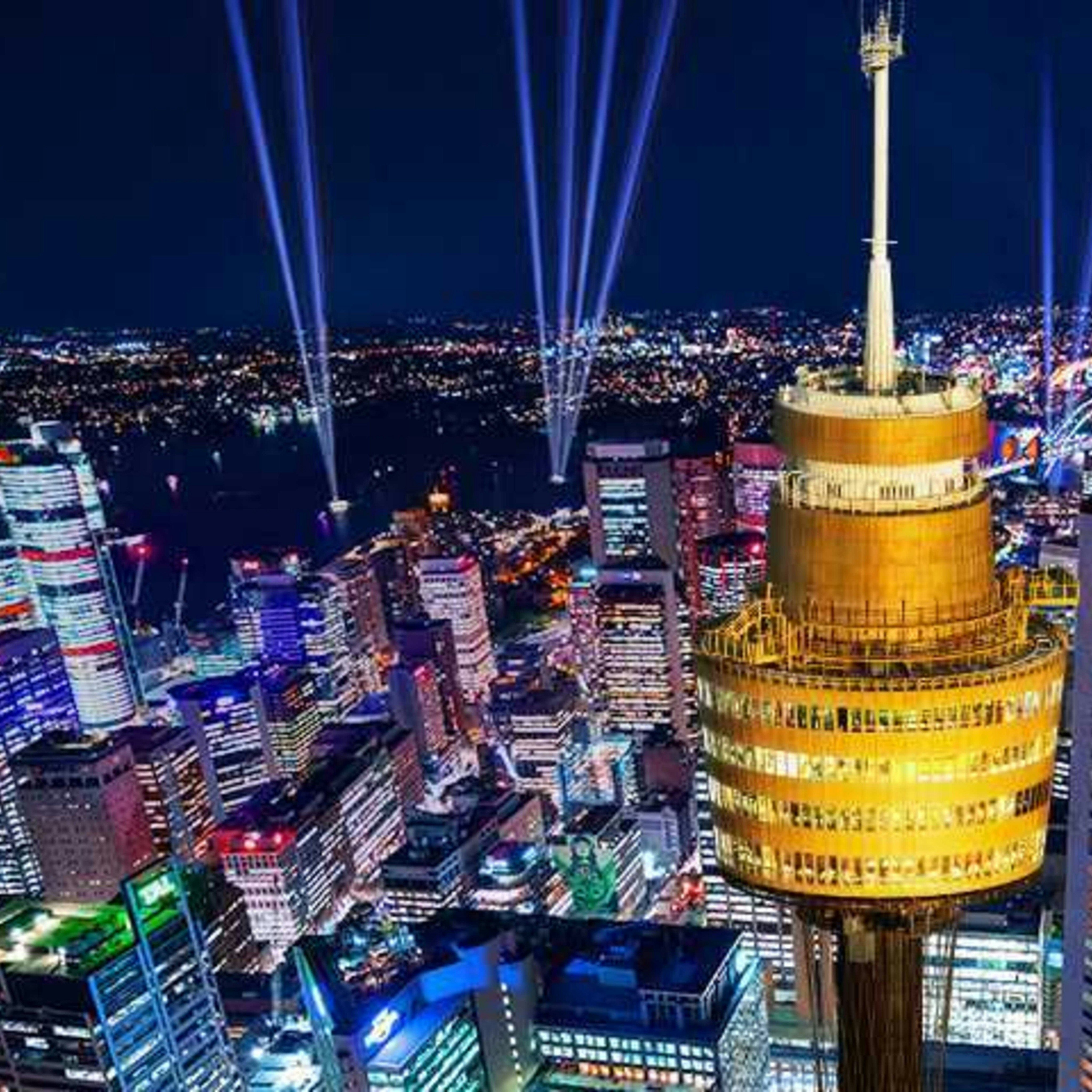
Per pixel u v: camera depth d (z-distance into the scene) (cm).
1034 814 10719
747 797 10962
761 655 10419
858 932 11369
